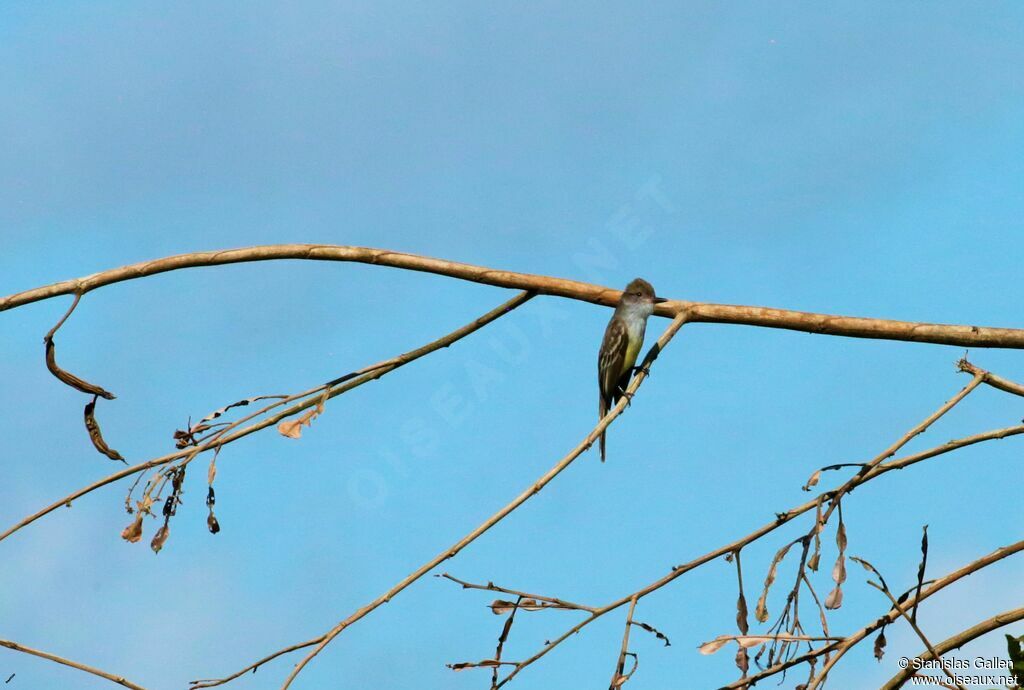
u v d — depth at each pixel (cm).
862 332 1218
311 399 1157
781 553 956
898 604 858
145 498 1084
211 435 1118
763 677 899
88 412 1153
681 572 970
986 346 1184
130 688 1005
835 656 883
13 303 1218
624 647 943
